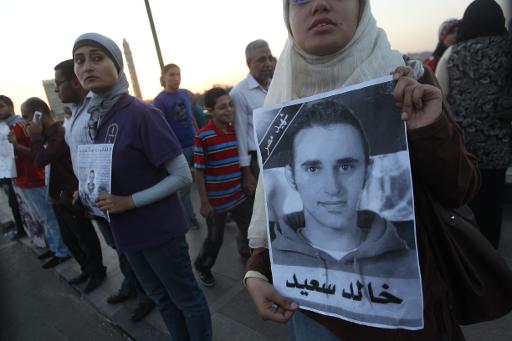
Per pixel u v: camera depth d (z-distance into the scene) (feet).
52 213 11.83
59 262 12.19
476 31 6.39
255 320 7.06
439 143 1.97
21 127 10.84
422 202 2.29
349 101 2.19
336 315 2.43
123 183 4.76
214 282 8.50
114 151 4.67
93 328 8.19
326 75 2.53
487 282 2.45
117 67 4.89
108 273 10.43
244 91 8.08
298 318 3.04
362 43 2.40
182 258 5.38
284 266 2.66
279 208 2.60
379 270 2.18
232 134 8.00
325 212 2.36
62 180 7.70
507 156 6.73
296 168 2.47
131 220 4.93
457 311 2.53
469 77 6.52
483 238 2.46
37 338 8.34
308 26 2.38
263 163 2.64
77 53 4.67
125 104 4.77
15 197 15.11
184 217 5.53
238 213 8.52
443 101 2.14
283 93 2.81
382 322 2.22
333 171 2.30
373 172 2.13
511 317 6.11
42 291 10.52
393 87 2.02
